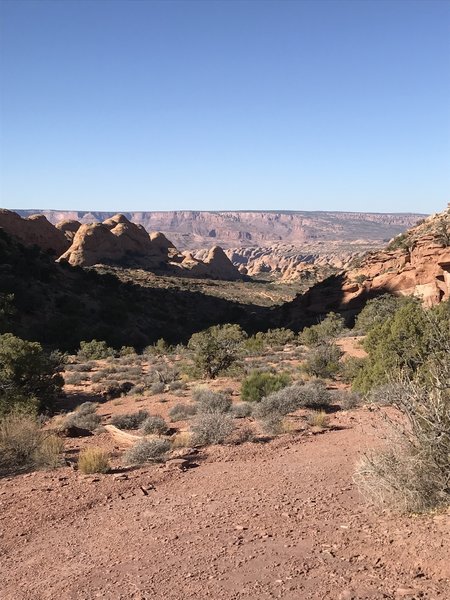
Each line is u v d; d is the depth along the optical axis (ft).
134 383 95.96
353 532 17.19
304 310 295.07
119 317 252.21
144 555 17.72
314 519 19.42
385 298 231.50
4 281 227.61
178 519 21.47
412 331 49.88
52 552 19.22
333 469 27.07
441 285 245.45
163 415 57.62
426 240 260.62
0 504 25.58
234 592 14.07
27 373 65.67
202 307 357.00
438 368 17.53
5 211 423.64
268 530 18.84
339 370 82.64
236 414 51.06
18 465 33.86
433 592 12.52
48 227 467.93
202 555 17.10
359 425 39.06
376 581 13.50
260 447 34.88
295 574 14.67
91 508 24.43
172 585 15.06
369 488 18.85
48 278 261.85
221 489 25.55
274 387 61.31
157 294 344.08
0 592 16.26
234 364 93.97
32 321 211.61
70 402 79.82
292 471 27.71
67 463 33.83
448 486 17.03
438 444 17.20
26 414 52.06
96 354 160.97
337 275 307.17
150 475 29.40
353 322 264.31
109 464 32.55
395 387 18.48
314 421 41.60
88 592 15.33
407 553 14.70
